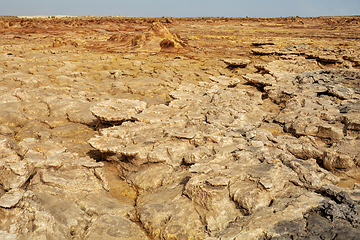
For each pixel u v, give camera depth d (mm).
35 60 30859
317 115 12805
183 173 9016
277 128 12789
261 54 32156
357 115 12203
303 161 8945
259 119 13633
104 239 6609
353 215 6113
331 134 11016
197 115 12992
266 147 9273
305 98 14930
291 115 13352
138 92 21047
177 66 29828
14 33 59750
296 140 10781
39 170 8023
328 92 15586
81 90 21172
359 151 9891
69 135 13734
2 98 17250
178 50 38219
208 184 7285
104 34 61938
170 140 10281
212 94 16188
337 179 8289
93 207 7562
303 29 70625
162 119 12023
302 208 6504
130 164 9836
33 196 6988
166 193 8297
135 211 7746
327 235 5773
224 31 68562
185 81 24062
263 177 7250
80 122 14945
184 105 14289
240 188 7168
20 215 6262
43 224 6324
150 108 13672
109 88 21938
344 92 15023
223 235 6242
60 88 20266
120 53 37219
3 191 7203
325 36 53312
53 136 13320
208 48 41719
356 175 9336
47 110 16266
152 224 7168
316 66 23141
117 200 8375
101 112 12656
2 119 15000
